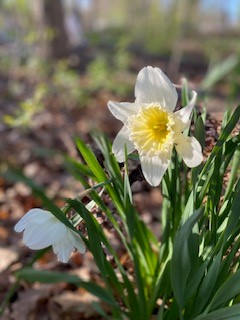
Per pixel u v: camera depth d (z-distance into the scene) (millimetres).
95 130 295
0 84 1171
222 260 257
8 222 587
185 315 260
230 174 291
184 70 1596
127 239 337
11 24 1132
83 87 1120
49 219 234
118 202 276
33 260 240
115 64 1338
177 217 294
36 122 891
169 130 229
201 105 378
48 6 1333
